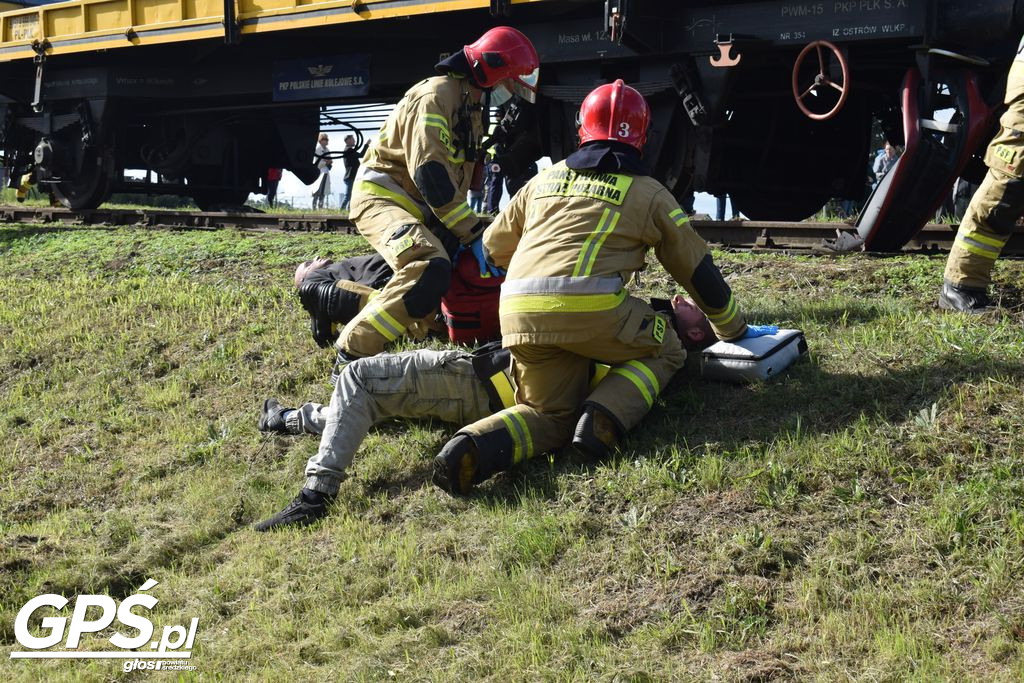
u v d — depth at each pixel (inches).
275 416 202.4
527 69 206.1
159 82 527.5
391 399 172.9
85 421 230.1
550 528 148.3
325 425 177.6
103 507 192.4
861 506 139.2
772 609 125.3
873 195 283.0
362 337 199.2
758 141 399.2
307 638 136.9
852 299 229.0
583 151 164.7
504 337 163.8
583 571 139.2
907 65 345.7
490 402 171.5
